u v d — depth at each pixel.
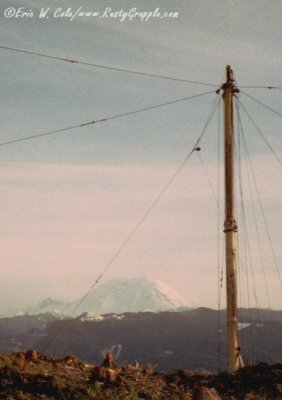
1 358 16.44
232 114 27.91
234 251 25.98
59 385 14.98
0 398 13.76
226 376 19.64
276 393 17.77
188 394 16.97
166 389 17.27
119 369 18.20
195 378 19.20
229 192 26.89
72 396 14.60
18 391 14.31
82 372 17.30
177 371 19.89
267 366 20.16
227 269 25.77
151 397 15.91
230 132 27.70
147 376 18.05
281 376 18.95
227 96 28.03
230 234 26.22
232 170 27.19
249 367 20.41
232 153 27.39
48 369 16.83
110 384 16.19
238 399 17.22
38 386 14.89
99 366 16.88
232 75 28.27
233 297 25.30
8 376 15.26
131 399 15.36
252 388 18.34
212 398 15.36
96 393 15.10
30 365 16.81
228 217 26.48
